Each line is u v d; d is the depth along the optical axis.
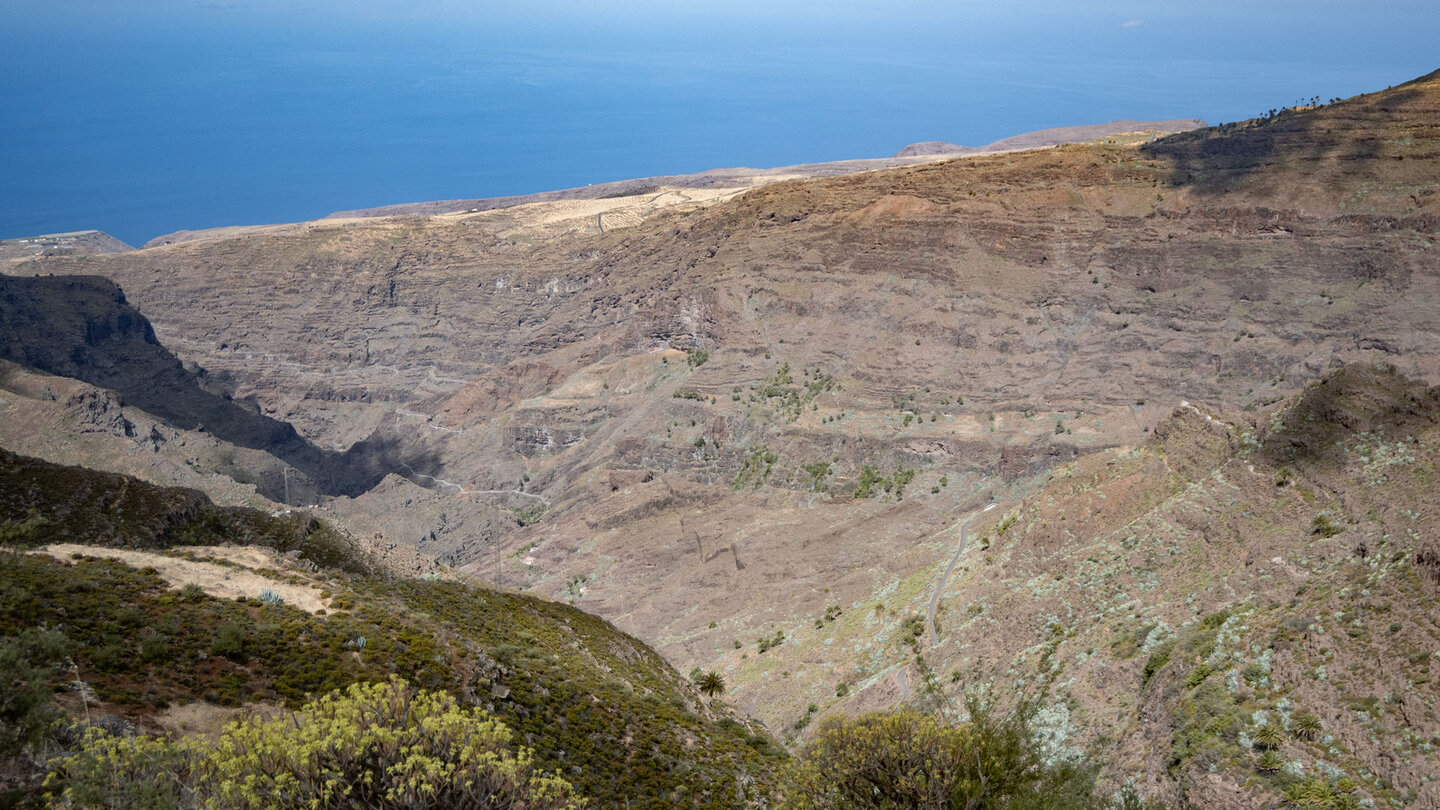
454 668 64.56
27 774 35.09
